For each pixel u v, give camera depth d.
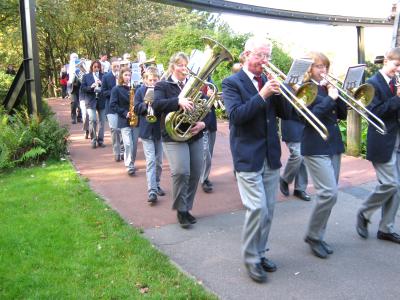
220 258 4.32
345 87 4.25
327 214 4.22
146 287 3.69
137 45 25.59
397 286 3.79
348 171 7.46
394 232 4.70
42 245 4.41
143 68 8.60
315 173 4.18
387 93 4.41
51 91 29.12
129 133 7.20
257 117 3.76
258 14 14.91
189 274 4.00
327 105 4.07
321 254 4.32
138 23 26.12
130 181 6.98
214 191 6.49
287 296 3.64
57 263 4.07
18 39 22.00
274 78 3.55
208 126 6.19
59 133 8.52
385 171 4.52
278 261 4.27
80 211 5.40
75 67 12.73
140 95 5.87
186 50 16.75
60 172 7.28
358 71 4.24
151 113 5.20
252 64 3.77
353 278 3.93
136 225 5.18
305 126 4.19
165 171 7.63
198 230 5.03
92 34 25.70
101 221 5.09
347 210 5.64
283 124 5.95
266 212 3.76
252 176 3.74
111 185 6.77
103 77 8.72
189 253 4.44
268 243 4.68
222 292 3.70
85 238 4.61
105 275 3.87
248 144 3.77
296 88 3.86
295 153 5.91
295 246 4.60
